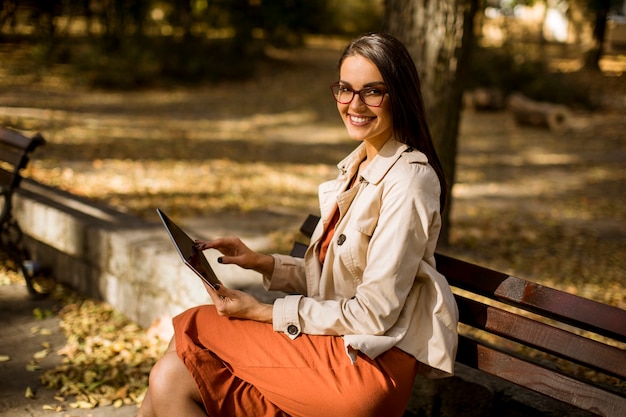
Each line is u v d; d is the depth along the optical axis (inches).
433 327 88.3
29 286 178.4
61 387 134.0
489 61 700.7
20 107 520.1
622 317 85.4
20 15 855.1
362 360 87.0
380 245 86.3
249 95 701.9
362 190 91.5
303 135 523.2
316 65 894.4
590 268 254.2
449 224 258.4
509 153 492.1
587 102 684.7
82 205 208.4
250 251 104.0
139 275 161.6
